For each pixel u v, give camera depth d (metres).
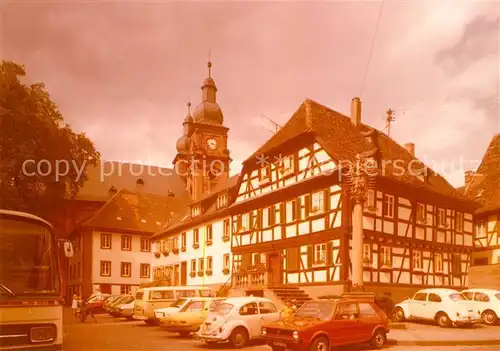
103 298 37.88
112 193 71.38
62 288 10.26
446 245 31.89
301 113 31.92
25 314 9.32
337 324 14.62
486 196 35.41
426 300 22.84
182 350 15.79
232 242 36.34
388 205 28.27
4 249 9.66
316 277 27.22
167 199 65.81
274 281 30.89
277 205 31.28
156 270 52.25
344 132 30.94
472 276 32.88
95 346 16.77
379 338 15.58
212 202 42.44
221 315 16.59
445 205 32.56
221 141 80.25
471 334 19.06
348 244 25.52
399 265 28.25
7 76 25.09
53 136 27.81
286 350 14.91
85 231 54.81
